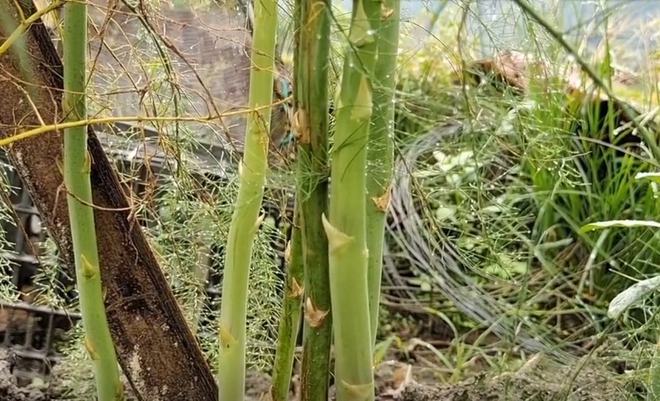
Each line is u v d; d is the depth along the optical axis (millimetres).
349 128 377
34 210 712
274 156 525
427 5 501
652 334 656
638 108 811
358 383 416
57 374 663
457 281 881
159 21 537
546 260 894
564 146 686
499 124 630
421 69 943
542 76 653
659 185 786
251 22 563
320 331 427
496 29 552
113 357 460
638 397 631
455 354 873
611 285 858
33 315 728
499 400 645
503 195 834
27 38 443
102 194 463
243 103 603
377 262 438
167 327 487
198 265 606
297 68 397
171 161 601
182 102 557
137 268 477
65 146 424
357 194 386
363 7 366
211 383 503
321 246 413
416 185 528
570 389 589
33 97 449
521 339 773
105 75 536
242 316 463
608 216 853
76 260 443
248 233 450
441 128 839
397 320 958
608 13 557
